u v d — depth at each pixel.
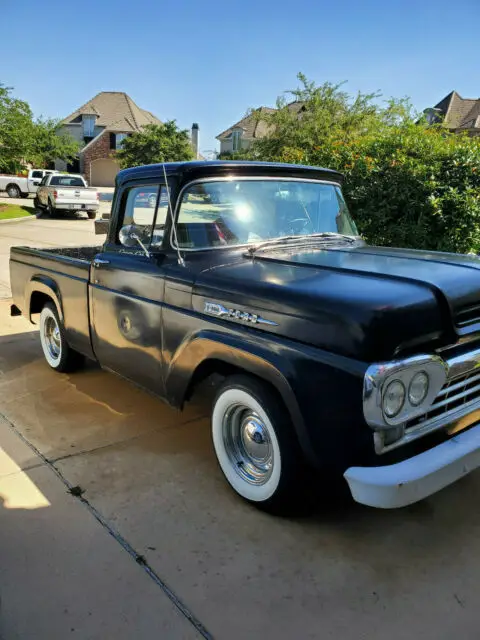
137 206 3.55
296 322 2.41
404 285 2.44
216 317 2.83
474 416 2.57
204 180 3.25
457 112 42.81
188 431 3.77
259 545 2.58
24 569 2.40
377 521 2.77
